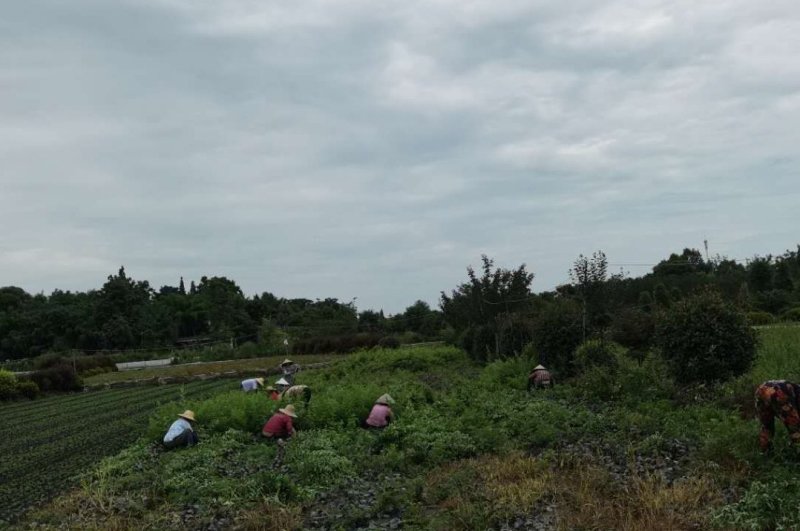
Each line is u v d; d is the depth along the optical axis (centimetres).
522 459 1216
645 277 5672
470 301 3675
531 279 3581
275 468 1390
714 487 951
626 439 1252
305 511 1130
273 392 2409
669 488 964
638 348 2505
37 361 6175
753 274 5169
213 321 10094
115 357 7544
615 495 976
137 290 9944
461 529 925
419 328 7431
